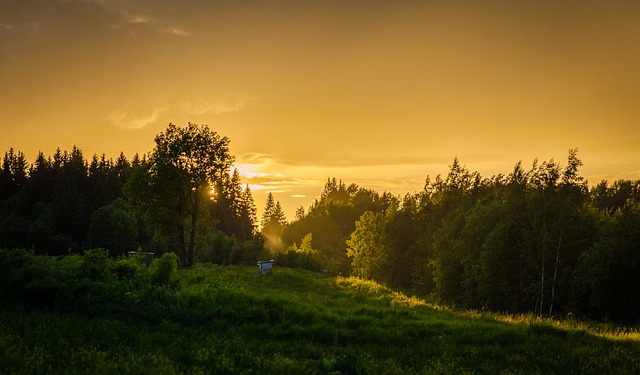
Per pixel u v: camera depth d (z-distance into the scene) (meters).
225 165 53.44
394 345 16.61
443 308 29.64
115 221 85.75
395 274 81.81
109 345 12.62
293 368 11.70
